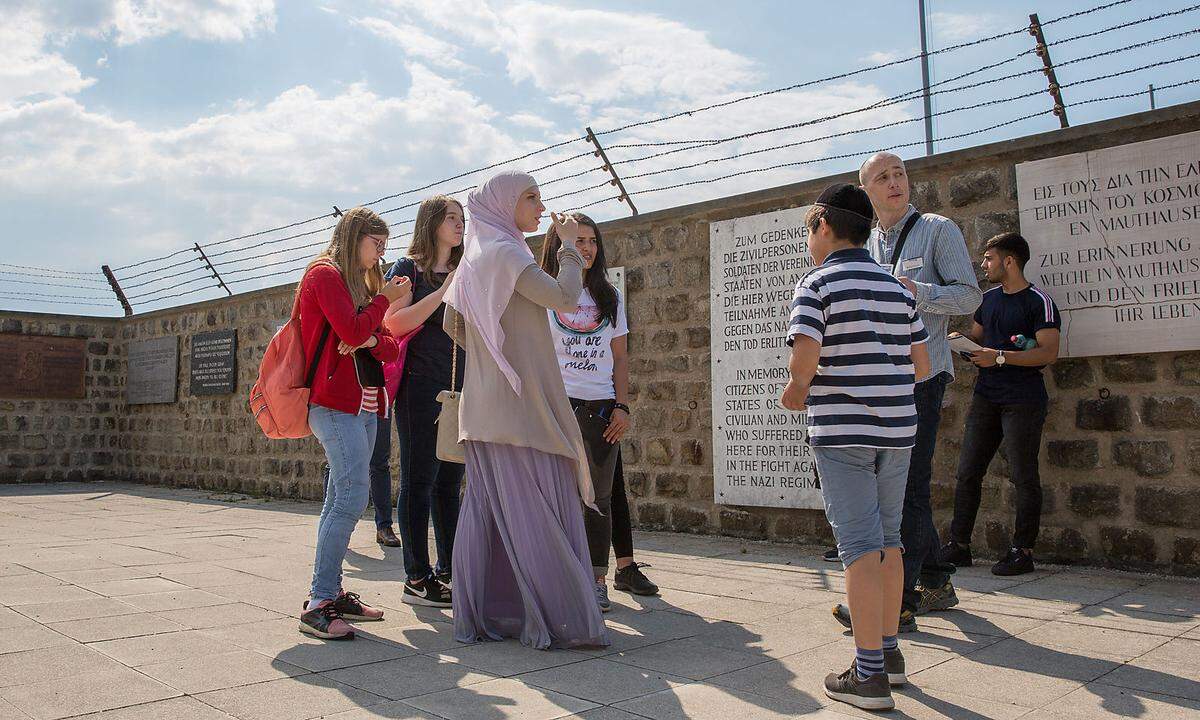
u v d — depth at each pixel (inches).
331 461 140.1
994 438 194.1
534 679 112.3
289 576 186.2
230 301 467.5
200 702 100.2
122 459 536.1
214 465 466.9
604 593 157.9
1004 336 193.2
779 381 247.0
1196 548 182.9
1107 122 195.0
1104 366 195.8
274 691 105.0
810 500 239.1
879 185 160.7
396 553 230.5
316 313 138.8
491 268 133.5
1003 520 206.8
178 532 266.4
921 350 115.9
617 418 164.9
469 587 134.6
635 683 110.8
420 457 161.9
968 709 101.3
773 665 120.0
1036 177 205.3
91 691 103.6
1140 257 190.9
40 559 206.5
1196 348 183.3
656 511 273.0
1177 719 97.2
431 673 114.6
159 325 517.0
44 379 520.7
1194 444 184.2
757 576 192.9
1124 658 122.6
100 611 148.4
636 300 282.0
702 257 267.4
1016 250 194.9
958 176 218.5
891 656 109.7
